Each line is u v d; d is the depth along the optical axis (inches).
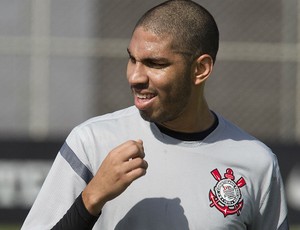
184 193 422.3
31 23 1534.2
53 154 1189.1
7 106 1609.3
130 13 1656.0
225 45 1555.1
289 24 1540.4
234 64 1598.2
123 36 1652.3
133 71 411.8
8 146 1184.8
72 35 1642.5
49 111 1611.7
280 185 449.7
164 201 419.8
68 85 1621.6
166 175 425.7
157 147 430.9
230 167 434.0
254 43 1563.7
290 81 1562.5
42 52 1473.9
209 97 1603.1
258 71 1596.9
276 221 449.1
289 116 1558.8
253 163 438.9
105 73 1627.7
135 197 419.2
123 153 389.1
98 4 1649.9
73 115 1619.1
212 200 423.2
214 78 1600.6
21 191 1181.1
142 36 410.0
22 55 1475.1
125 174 387.5
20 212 1178.6
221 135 442.9
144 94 412.5
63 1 1643.7
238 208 426.0
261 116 1589.6
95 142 426.9
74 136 429.7
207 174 428.8
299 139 1483.8
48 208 419.2
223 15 1656.0
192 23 416.8
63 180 421.7
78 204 396.5
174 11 416.2
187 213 418.9
